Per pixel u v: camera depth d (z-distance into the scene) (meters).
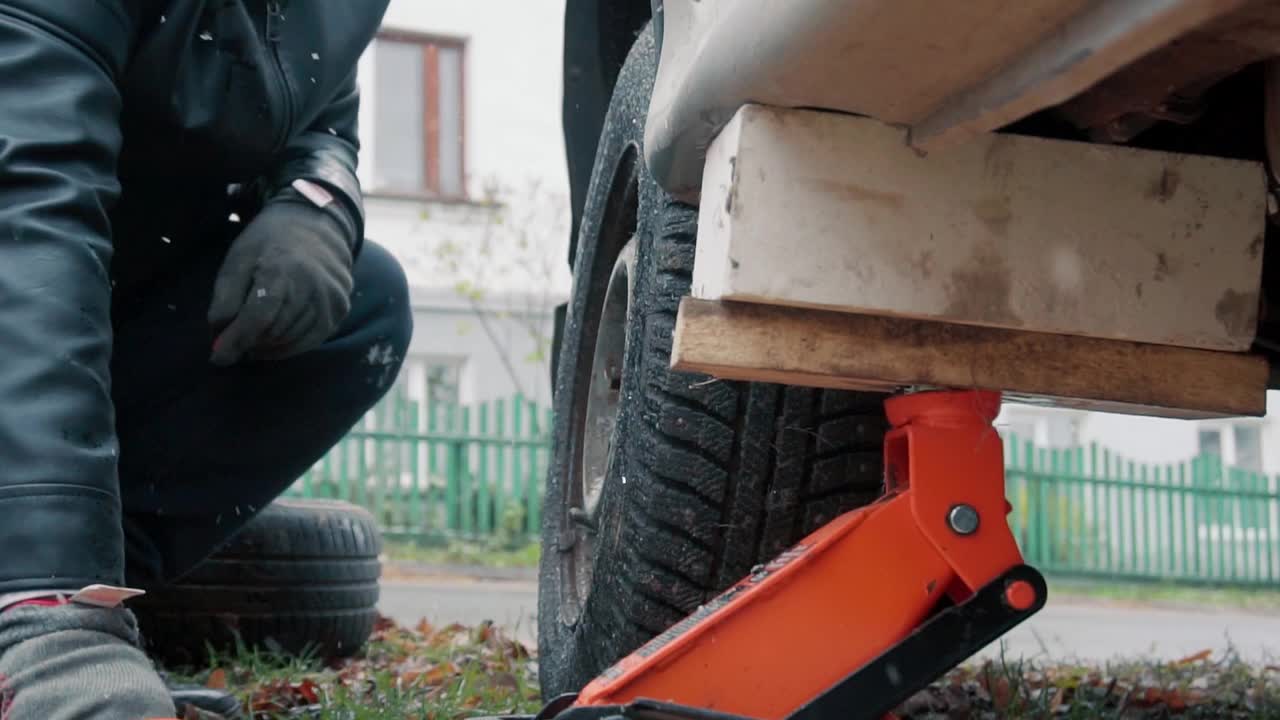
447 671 3.43
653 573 2.14
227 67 2.51
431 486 14.32
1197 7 1.02
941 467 1.59
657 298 2.12
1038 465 15.65
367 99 19.27
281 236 2.66
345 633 3.93
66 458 1.64
